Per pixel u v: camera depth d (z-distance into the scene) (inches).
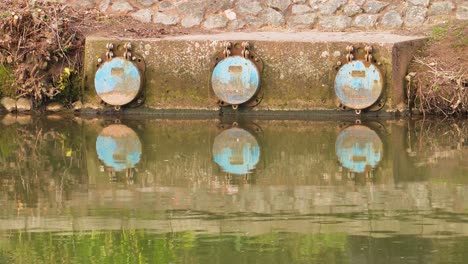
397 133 626.8
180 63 687.7
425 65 679.7
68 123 673.6
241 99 682.8
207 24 745.6
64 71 700.7
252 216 453.1
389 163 547.2
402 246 407.8
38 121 681.0
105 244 415.8
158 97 692.7
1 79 706.2
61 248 410.9
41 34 701.9
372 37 694.5
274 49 678.5
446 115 673.6
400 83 674.2
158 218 451.5
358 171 532.7
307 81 678.5
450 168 533.3
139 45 690.2
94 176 526.9
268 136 622.5
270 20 747.4
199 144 602.2
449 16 733.3
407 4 742.5
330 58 674.8
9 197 488.4
